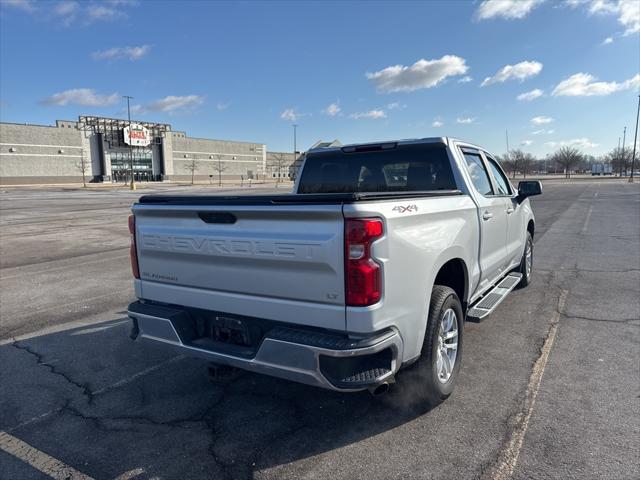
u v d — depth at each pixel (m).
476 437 3.10
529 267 7.04
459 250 3.70
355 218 2.62
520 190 5.91
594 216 17.67
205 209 3.12
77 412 3.59
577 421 3.26
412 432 3.18
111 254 10.90
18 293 7.24
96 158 85.94
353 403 3.62
